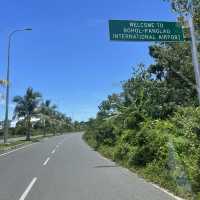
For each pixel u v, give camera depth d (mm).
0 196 13039
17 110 73000
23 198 12641
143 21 16453
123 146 23688
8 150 39812
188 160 12852
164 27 16531
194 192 12086
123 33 16297
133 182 15805
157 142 17734
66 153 33938
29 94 73562
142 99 23203
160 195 12672
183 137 15273
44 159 27734
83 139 69875
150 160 18641
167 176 14727
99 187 14711
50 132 117812
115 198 12367
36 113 73875
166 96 22734
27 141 62656
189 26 15930
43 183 15945
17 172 19906
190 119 12938
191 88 22359
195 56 15664
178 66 22531
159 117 22234
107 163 24203
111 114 40406
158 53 23109
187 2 17125
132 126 23234
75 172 19594
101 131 38219
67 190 14141
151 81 23734
